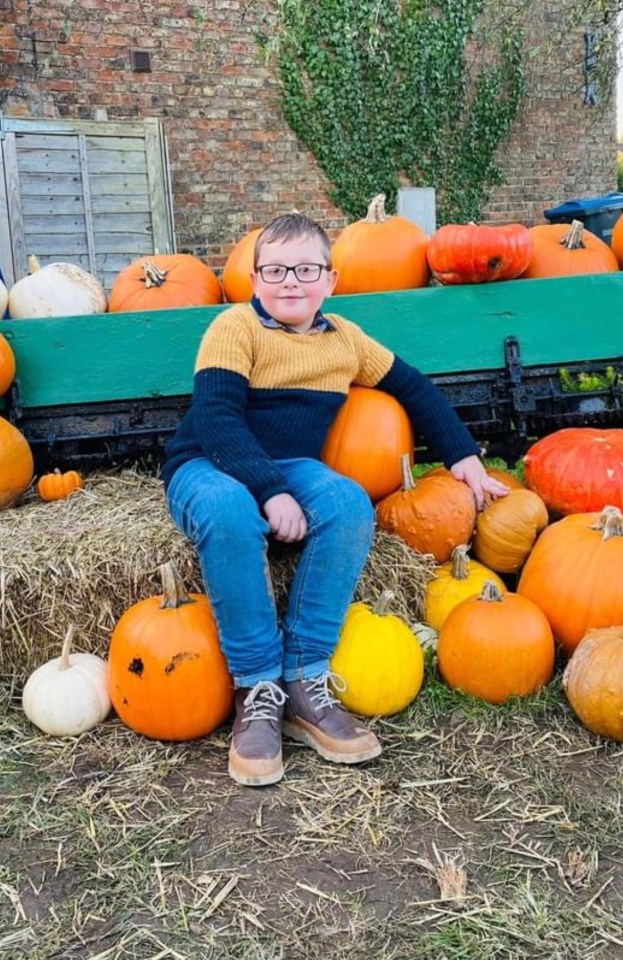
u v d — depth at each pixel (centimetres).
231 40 802
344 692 213
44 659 235
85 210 736
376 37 682
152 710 204
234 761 192
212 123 809
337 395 244
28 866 165
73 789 190
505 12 887
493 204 941
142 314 295
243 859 165
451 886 155
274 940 145
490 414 315
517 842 169
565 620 233
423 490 263
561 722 212
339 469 262
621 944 142
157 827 175
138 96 777
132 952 143
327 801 183
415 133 887
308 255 230
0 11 719
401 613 250
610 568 230
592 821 175
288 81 826
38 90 740
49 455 298
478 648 218
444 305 305
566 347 316
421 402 262
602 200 591
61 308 307
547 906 151
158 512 258
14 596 231
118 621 231
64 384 294
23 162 712
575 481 268
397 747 204
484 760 198
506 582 280
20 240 715
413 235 322
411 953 141
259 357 231
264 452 212
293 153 845
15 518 263
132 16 764
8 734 215
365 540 211
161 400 302
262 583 202
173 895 156
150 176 753
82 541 240
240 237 834
